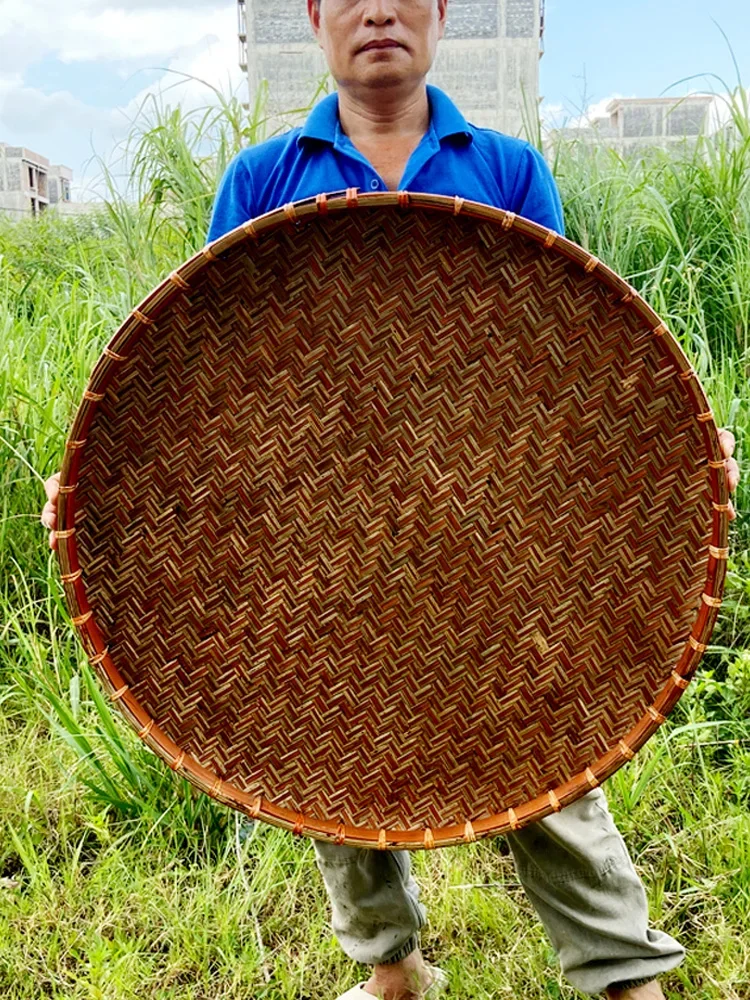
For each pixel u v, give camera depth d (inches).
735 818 94.1
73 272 187.5
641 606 59.0
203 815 103.1
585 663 60.0
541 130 175.2
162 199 164.7
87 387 55.5
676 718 111.2
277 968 85.3
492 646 60.9
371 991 79.8
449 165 65.8
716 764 106.5
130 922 91.1
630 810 98.3
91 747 109.0
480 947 87.0
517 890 93.3
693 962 82.8
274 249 55.7
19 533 139.2
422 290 56.9
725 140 167.6
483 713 61.2
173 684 62.1
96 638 59.7
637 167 177.2
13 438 140.2
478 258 56.0
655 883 91.7
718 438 53.4
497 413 58.6
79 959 86.2
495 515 59.9
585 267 53.2
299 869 94.7
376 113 65.7
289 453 59.9
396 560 60.9
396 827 61.4
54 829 104.0
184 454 59.4
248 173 69.1
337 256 56.2
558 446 58.5
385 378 58.6
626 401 56.9
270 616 61.6
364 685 61.7
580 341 56.7
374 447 59.8
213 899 91.9
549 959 83.3
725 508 54.2
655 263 164.1
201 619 61.5
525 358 57.5
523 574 60.2
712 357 154.9
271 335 57.7
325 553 61.1
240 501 60.4
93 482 58.9
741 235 157.8
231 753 62.3
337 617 61.5
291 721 62.1
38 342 161.9
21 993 85.3
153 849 99.9
